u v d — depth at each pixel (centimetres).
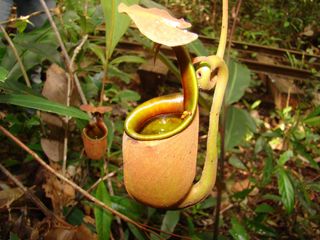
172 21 16
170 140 18
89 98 47
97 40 67
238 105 88
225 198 49
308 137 60
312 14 139
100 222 33
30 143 47
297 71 93
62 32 44
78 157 44
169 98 21
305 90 86
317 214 52
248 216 53
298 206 55
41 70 60
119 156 55
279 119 82
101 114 31
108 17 28
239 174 64
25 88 32
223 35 20
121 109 74
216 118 20
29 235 38
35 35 41
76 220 39
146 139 18
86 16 41
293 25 128
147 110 21
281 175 41
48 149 39
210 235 42
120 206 38
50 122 39
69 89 37
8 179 47
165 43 15
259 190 58
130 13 16
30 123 43
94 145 30
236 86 40
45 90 38
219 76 20
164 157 18
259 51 106
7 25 51
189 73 19
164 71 86
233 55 99
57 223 34
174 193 20
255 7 148
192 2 151
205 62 19
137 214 39
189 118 19
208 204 47
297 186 45
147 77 86
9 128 44
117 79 89
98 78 50
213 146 20
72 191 39
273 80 90
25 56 40
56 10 37
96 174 51
